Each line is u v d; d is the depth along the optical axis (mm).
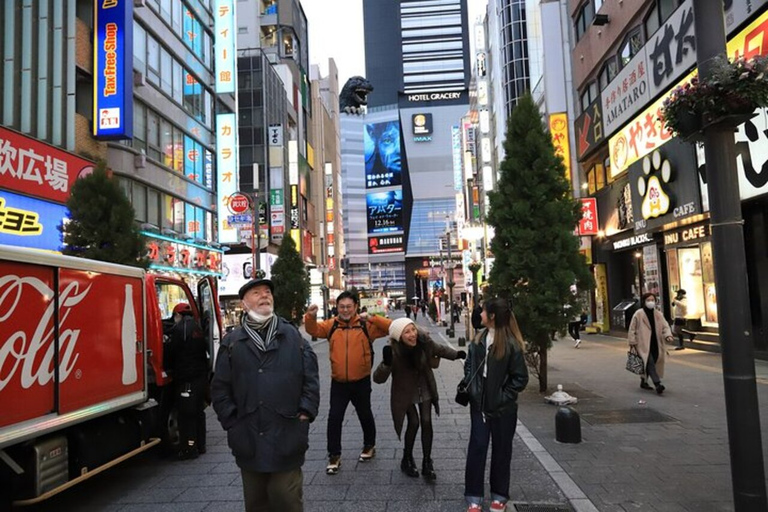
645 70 18547
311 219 63812
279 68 55406
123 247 11531
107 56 18828
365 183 180375
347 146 180500
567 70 28672
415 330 5734
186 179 27312
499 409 4785
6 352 4285
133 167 21266
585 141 25688
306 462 6512
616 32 21578
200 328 7211
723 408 8625
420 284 165375
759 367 12078
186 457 6906
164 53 25297
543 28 29172
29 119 16188
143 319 6461
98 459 5508
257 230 21484
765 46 11789
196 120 29094
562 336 10484
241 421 3656
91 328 5402
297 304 30453
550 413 8766
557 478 5562
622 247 22359
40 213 16000
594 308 26922
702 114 4074
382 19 180250
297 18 61438
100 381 5496
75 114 17828
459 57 178625
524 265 10383
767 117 11828
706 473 5617
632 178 20000
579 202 11008
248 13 54875
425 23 179250
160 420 6996
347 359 6211
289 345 3791
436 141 176125
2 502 4570
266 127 46500
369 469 6180
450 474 5949
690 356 15008
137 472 6434
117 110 18750
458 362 16594
